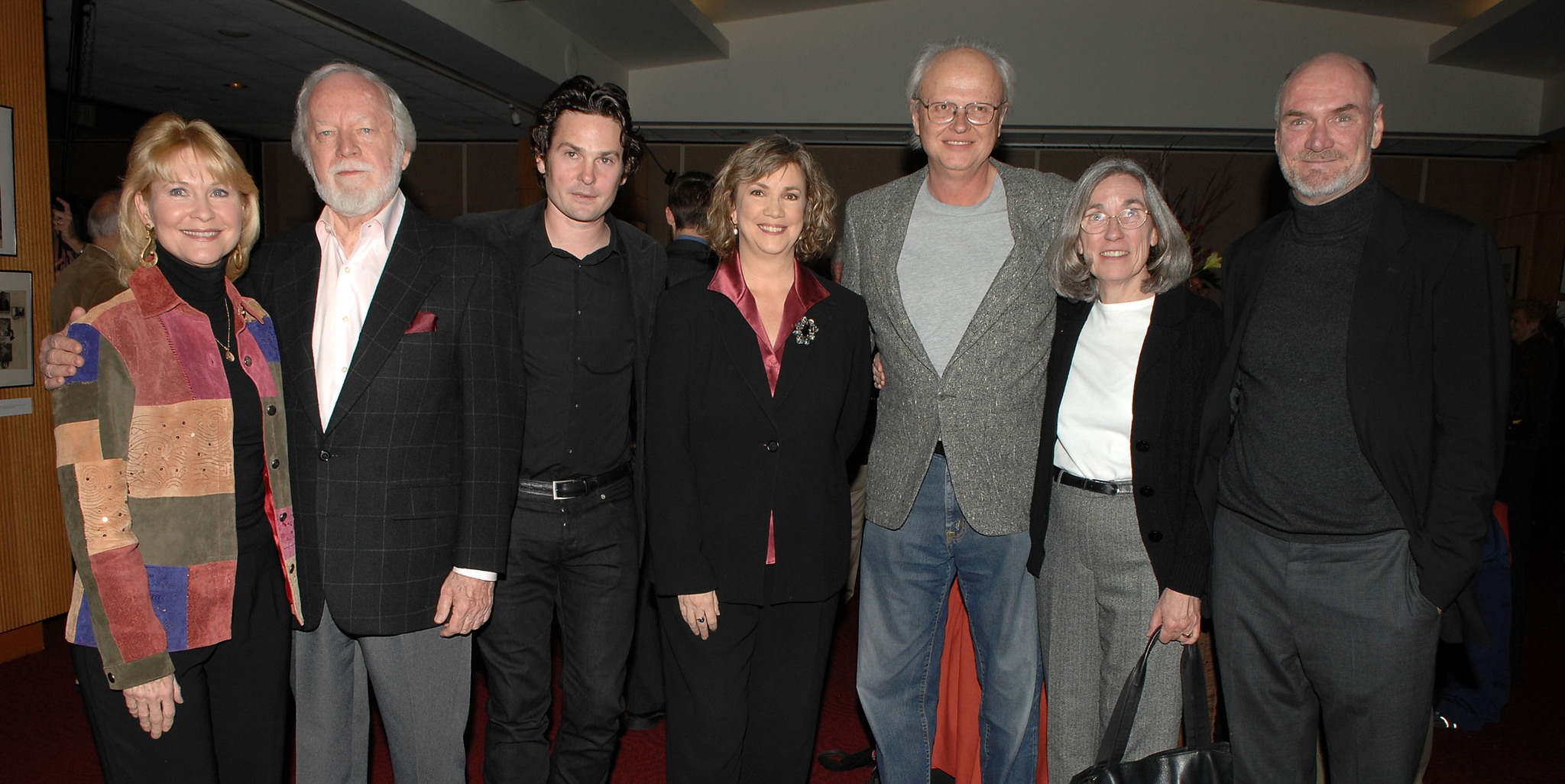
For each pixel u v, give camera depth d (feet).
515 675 6.98
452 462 6.25
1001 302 7.00
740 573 6.49
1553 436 22.80
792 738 6.86
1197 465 6.35
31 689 10.89
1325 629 6.03
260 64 23.22
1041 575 6.97
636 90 30.78
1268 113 28.25
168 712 5.42
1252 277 6.34
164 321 5.50
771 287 6.65
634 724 10.14
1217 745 6.36
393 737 6.53
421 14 19.22
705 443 6.58
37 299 11.84
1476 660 10.88
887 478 7.28
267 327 6.00
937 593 7.55
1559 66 26.94
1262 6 28.14
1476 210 31.32
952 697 8.83
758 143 6.42
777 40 29.99
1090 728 6.88
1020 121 29.09
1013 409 7.05
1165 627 6.43
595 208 6.76
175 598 5.45
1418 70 28.22
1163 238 6.41
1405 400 5.73
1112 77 28.63
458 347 6.22
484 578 6.22
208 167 5.48
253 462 5.84
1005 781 7.34
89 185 28.17
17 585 11.74
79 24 17.79
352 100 5.88
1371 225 5.93
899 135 30.99
